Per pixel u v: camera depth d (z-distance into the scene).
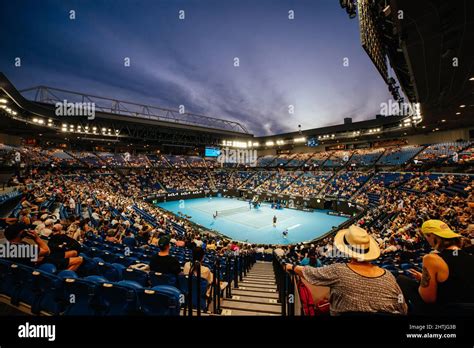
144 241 10.88
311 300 2.79
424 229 2.47
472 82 12.12
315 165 49.72
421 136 38.25
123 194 39.25
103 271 4.99
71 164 39.88
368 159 42.81
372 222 20.84
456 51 9.03
